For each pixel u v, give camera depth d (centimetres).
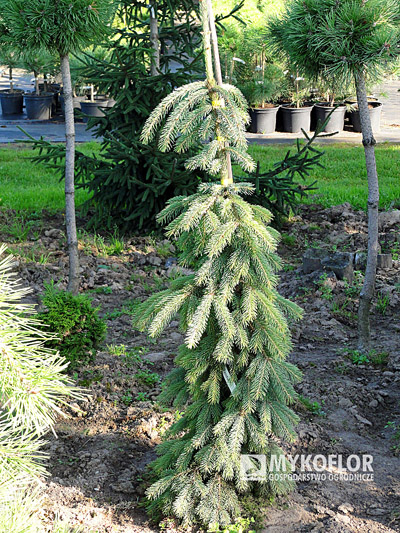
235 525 365
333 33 513
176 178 896
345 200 1116
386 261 816
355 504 396
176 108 319
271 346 346
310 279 768
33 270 814
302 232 977
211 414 368
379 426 491
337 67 529
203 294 346
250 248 328
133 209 975
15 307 172
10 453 179
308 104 1919
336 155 1496
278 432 361
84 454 445
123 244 912
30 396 160
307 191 1187
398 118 1998
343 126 1873
